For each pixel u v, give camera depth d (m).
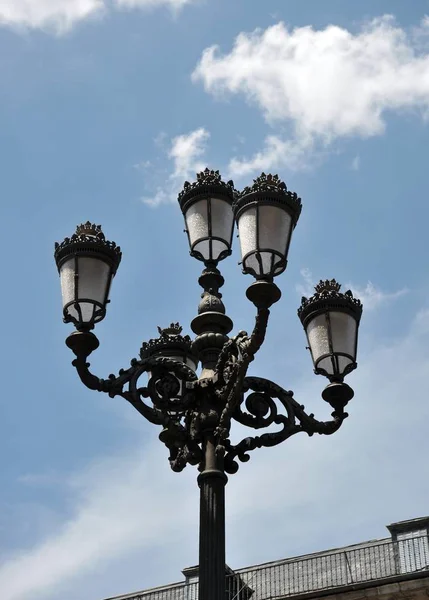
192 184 8.01
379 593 17.20
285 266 6.79
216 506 6.86
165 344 9.15
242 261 6.77
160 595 19.19
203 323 7.73
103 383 7.16
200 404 7.25
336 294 8.03
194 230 7.91
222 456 7.05
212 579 6.57
